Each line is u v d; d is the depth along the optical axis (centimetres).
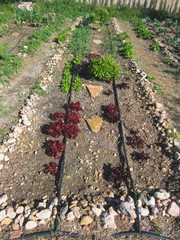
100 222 153
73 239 144
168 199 169
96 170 193
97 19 523
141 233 148
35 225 149
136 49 429
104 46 418
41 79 302
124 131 233
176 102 279
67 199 169
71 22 532
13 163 191
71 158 201
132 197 172
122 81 317
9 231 146
